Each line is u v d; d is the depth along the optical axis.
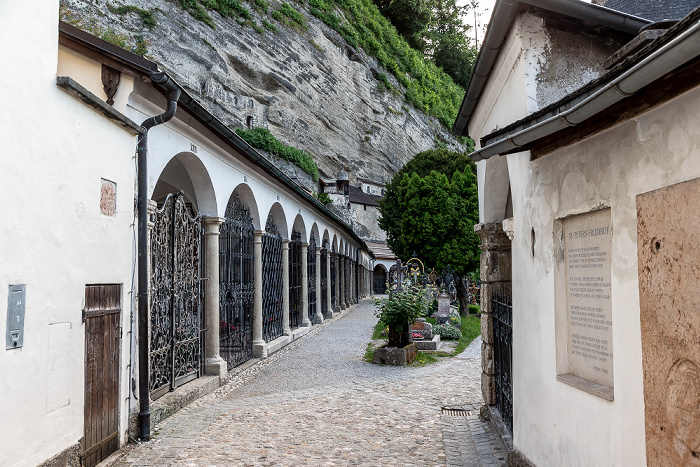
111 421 6.01
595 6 4.37
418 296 13.39
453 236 25.33
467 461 5.77
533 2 4.39
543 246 4.51
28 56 4.43
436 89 72.44
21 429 4.35
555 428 4.28
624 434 3.25
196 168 9.37
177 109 7.73
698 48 2.18
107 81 6.68
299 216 17.53
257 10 45.03
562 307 4.26
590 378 3.89
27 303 4.43
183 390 8.52
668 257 2.77
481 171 7.62
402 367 11.94
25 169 4.39
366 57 58.06
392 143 60.22
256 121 44.28
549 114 3.69
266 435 6.79
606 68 4.24
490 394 7.36
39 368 4.60
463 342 16.31
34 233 4.52
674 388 2.72
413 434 6.81
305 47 49.25
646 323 2.97
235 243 11.98
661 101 2.85
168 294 8.28
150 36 34.28
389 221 35.16
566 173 4.05
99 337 5.75
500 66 5.52
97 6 31.48
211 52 39.22
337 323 21.70
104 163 5.79
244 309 12.41
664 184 2.85
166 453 6.09
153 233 7.51
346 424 7.31
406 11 71.31
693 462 2.57
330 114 52.59
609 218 3.58
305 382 10.30
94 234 5.57
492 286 7.41
